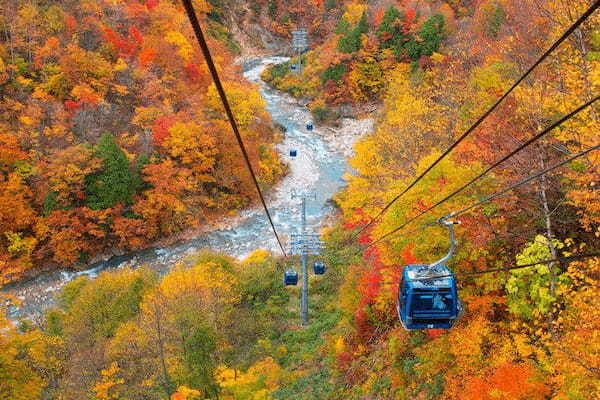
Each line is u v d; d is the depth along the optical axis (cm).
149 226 4706
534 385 1368
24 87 4869
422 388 1914
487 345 1712
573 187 1566
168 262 4519
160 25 6353
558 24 1700
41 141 4572
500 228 1714
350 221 3002
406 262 1761
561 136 1459
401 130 2828
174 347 2706
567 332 1364
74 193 4419
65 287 3628
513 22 2733
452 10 6906
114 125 5069
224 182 5228
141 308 3031
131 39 6003
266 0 10288
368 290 2183
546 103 1574
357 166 2808
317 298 3716
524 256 1495
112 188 4497
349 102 7044
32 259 4312
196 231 4950
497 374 1430
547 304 1444
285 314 3566
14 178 4203
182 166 5106
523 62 2233
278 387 2598
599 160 1349
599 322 1262
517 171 1711
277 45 10112
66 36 5509
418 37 6375
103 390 2456
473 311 1727
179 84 5700
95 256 4516
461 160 1873
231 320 3262
